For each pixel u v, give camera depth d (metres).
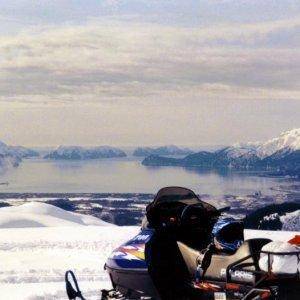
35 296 9.81
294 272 6.39
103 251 15.57
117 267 8.13
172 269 7.75
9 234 19.58
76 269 12.62
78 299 9.61
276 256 6.46
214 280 7.33
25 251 15.65
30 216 40.66
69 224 39.38
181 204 8.00
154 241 7.78
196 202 7.99
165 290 7.72
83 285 10.77
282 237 17.08
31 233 19.86
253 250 6.95
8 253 15.33
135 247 8.13
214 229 7.54
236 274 7.02
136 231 20.44
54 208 47.00
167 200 8.05
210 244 7.44
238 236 7.57
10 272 12.38
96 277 11.52
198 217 7.80
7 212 41.62
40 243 16.98
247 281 6.90
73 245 16.58
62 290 10.16
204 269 7.41
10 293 10.25
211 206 7.90
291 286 6.48
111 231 20.47
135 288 8.05
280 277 6.44
